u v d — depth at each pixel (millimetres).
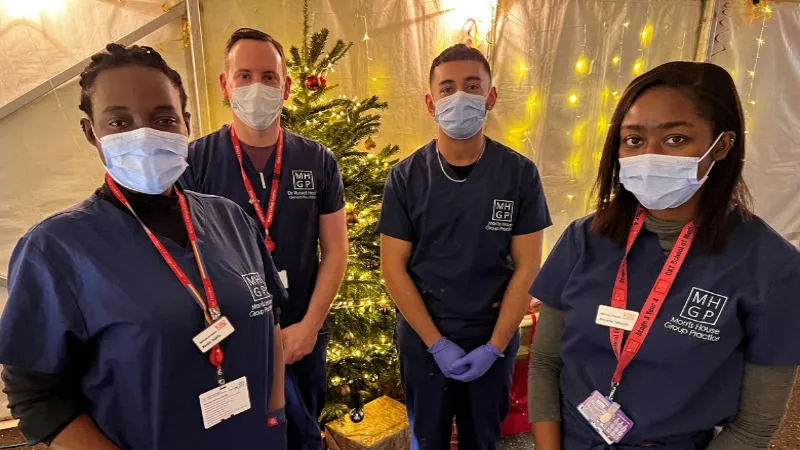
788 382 895
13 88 2320
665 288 960
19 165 2391
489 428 1743
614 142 1035
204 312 943
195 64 2430
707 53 3084
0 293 2469
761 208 3715
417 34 2818
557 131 3117
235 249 1085
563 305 1102
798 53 3381
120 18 2371
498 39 2902
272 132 1727
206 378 950
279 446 1110
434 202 1646
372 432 2084
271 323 1121
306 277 1798
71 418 898
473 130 1608
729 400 916
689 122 914
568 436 1076
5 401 2533
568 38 2961
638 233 1030
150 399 902
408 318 1683
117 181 977
